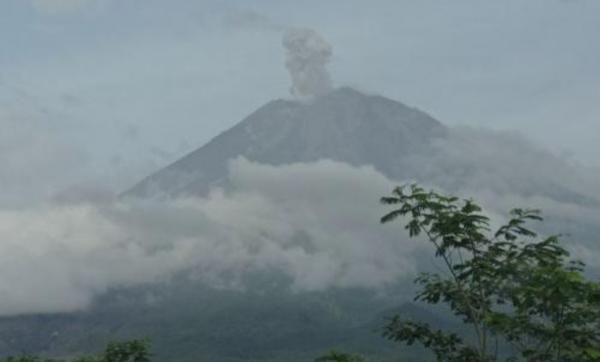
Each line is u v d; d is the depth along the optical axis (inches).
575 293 629.6
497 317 678.5
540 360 676.1
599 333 663.8
